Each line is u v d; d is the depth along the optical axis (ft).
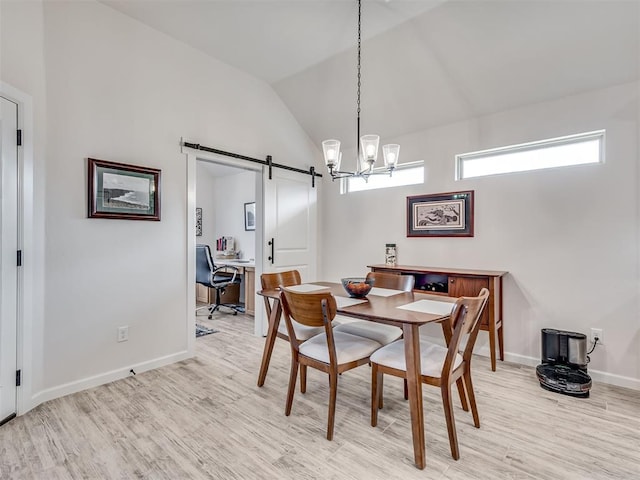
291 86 12.68
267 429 6.55
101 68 8.46
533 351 9.73
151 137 9.46
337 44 10.19
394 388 8.40
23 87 6.97
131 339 9.05
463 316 5.41
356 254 13.92
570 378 8.12
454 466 5.49
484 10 8.00
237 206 19.54
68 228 7.85
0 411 6.59
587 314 8.91
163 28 9.53
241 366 9.76
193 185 10.45
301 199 14.07
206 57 10.82
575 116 9.06
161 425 6.66
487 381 8.71
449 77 9.98
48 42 7.53
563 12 7.52
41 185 7.36
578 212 9.04
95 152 8.32
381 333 7.63
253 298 15.65
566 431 6.47
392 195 12.77
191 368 9.58
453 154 11.27
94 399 7.68
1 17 6.60
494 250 10.43
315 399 7.79
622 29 7.47
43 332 7.46
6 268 6.68
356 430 6.52
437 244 11.62
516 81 9.33
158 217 9.53
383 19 8.94
